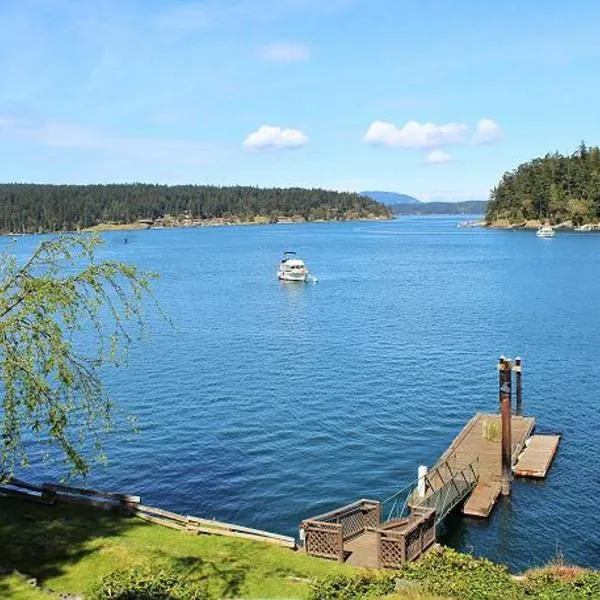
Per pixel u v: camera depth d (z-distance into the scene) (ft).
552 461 99.55
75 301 50.85
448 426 117.08
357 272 390.63
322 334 199.11
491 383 143.33
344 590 48.44
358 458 102.68
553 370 153.07
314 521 62.34
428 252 522.47
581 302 250.16
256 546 63.00
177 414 123.85
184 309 253.85
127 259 489.26
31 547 58.59
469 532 79.05
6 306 49.06
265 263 456.45
